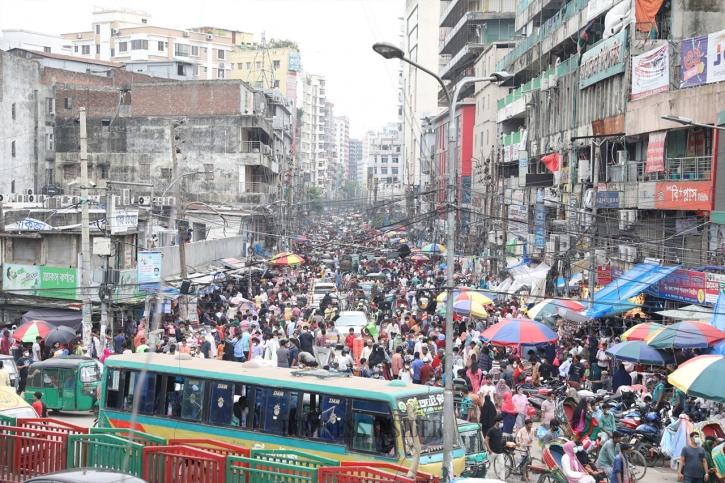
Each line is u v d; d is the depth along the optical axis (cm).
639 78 3416
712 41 2895
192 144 6328
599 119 3872
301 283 4225
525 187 4966
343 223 12231
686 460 1417
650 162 3194
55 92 6419
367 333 2745
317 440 1379
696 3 3412
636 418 1738
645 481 1541
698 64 2970
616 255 3186
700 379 1476
